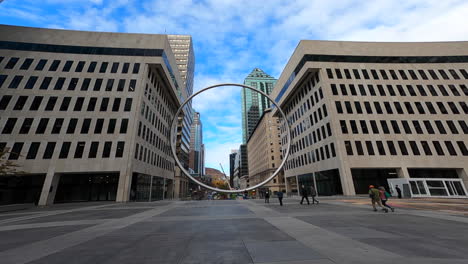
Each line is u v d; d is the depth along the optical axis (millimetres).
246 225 8008
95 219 10641
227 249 4832
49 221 10359
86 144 25922
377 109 31891
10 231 7832
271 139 83438
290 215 10672
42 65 29203
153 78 35188
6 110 26141
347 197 25562
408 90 33562
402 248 4688
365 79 33906
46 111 26750
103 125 27156
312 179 36469
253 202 21906
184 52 90688
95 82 29438
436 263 3674
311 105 36906
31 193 26234
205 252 4637
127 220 10008
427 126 31297
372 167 28656
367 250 4551
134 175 28172
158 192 37094
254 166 107812
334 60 34750
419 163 29031
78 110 27469
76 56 30438
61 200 26047
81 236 6652
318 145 34562
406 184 23922
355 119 31016
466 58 35969
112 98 28875
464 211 11258
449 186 23875
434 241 5250
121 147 26453
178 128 57562
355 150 29250
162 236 6371
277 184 77938
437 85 34125
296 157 43094
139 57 32062
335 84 33188
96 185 27234
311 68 34125
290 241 5449
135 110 28656
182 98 54469
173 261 4098
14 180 26531
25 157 24438
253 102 163125
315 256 4199
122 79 30344
